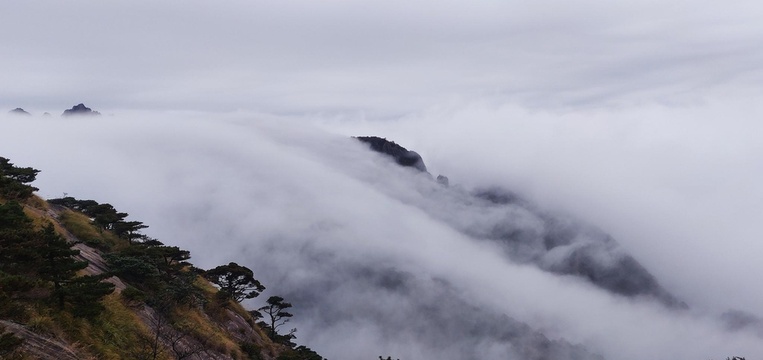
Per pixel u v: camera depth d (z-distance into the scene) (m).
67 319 21.38
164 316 30.06
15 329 18.38
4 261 21.95
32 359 17.55
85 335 21.55
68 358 19.08
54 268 22.41
